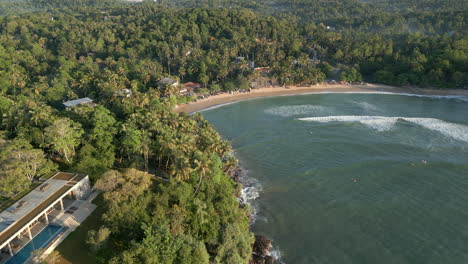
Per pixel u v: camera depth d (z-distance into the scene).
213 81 172.12
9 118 84.44
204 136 81.25
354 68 190.88
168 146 69.69
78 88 136.50
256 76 174.62
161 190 59.53
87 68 161.88
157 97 137.75
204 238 56.47
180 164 61.78
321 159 95.00
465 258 58.62
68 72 158.62
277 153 99.81
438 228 66.25
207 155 73.75
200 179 64.75
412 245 61.94
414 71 175.75
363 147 101.38
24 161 61.31
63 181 62.44
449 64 170.62
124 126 77.12
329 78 193.12
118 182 55.25
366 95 162.50
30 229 54.47
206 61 182.50
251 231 66.19
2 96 111.00
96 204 61.91
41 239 52.25
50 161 65.88
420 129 114.38
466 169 86.00
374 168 88.31
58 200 56.78
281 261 58.62
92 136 73.50
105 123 78.81
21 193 58.19
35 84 130.75
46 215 55.16
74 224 56.44
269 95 164.38
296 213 71.81
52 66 173.00
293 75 178.12
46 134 72.19
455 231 65.31
